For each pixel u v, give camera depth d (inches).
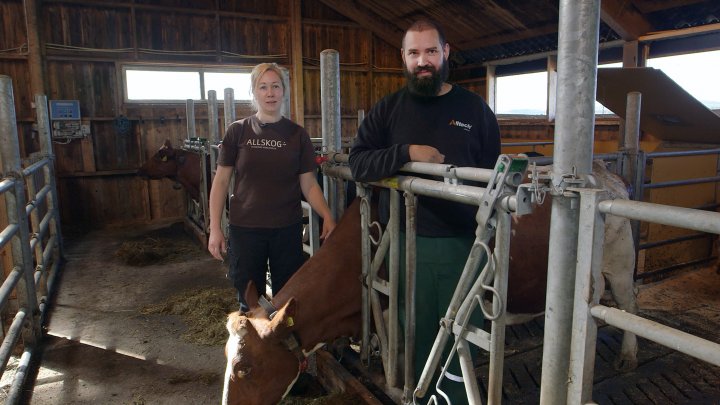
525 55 317.1
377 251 76.3
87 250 224.8
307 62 353.7
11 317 131.0
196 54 316.8
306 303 74.9
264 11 336.2
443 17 330.3
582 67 42.0
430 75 64.5
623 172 137.6
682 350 37.4
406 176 67.2
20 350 118.6
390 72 384.5
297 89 347.6
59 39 279.9
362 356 85.0
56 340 123.6
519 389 89.7
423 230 68.6
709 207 168.6
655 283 148.5
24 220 117.6
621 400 85.7
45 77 275.7
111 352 116.6
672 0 216.1
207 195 211.2
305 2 349.4
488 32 322.3
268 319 67.2
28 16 266.5
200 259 203.5
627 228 96.0
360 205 79.6
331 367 89.2
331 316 78.5
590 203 42.6
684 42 224.5
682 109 176.1
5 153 116.4
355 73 371.6
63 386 100.9
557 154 44.4
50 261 200.8
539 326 115.7
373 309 78.5
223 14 321.4
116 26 293.3
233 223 89.4
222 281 172.6
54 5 276.8
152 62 303.1
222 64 324.5
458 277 68.7
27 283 117.7
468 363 59.0
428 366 62.6
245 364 64.0
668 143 211.2
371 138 72.2
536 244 89.9
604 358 100.0
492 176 51.6
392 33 370.6
